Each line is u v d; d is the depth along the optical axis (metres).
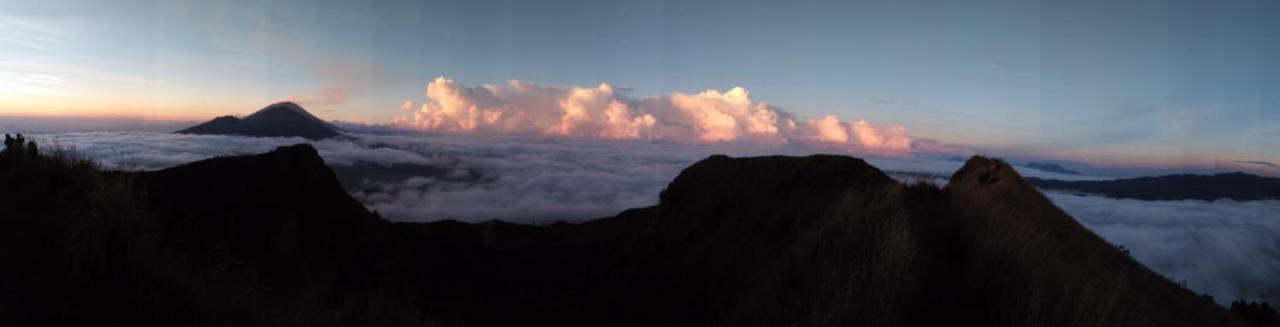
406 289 18.41
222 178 18.33
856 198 11.26
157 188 15.97
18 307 5.08
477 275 28.20
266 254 15.08
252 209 16.89
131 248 6.29
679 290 17.08
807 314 7.19
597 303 17.28
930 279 7.43
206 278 7.11
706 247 22.91
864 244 8.17
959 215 10.11
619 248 35.06
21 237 5.97
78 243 5.93
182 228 14.20
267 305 7.36
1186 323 7.48
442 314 15.56
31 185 7.06
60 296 5.43
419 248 29.09
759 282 10.45
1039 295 6.12
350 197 24.03
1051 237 9.57
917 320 6.43
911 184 13.20
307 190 20.81
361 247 20.84
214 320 6.18
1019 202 12.03
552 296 18.83
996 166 13.47
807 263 8.77
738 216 24.20
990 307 6.72
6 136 7.89
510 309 16.80
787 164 26.48
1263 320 8.84
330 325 7.96
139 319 5.65
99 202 6.46
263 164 20.56
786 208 19.91
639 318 15.54
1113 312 6.20
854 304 6.38
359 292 12.93
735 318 9.23
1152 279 9.20
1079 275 7.19
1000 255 7.53
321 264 16.66
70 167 7.66
